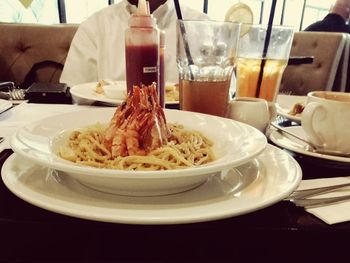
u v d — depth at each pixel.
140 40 0.71
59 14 4.10
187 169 0.35
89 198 0.36
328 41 2.29
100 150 0.49
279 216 0.39
